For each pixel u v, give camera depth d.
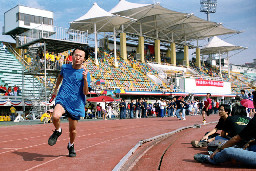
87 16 41.25
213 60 75.06
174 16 47.53
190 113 36.91
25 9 36.72
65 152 6.44
